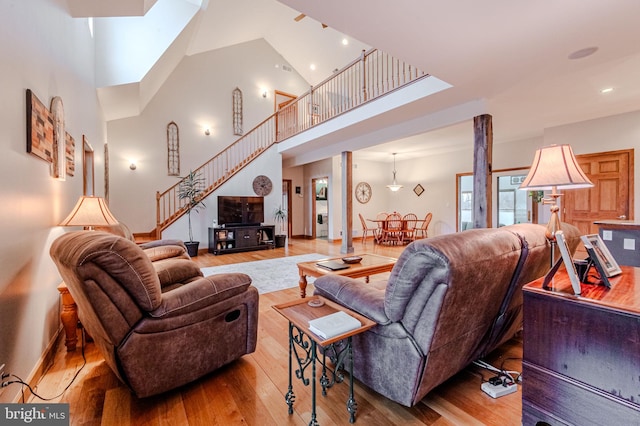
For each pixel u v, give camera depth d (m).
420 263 1.29
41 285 2.07
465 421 1.49
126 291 1.50
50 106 2.37
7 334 1.53
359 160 9.13
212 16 6.38
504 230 1.69
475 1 1.97
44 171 2.20
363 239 8.35
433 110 4.27
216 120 7.95
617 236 3.08
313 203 9.52
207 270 5.02
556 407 1.23
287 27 7.92
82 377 1.92
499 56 2.73
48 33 2.36
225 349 1.93
